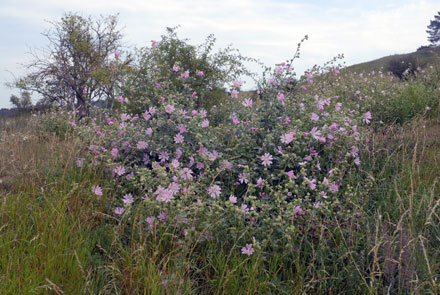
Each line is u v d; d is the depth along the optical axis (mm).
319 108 4805
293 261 2822
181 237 3102
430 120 6828
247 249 2861
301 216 3252
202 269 2900
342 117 4828
